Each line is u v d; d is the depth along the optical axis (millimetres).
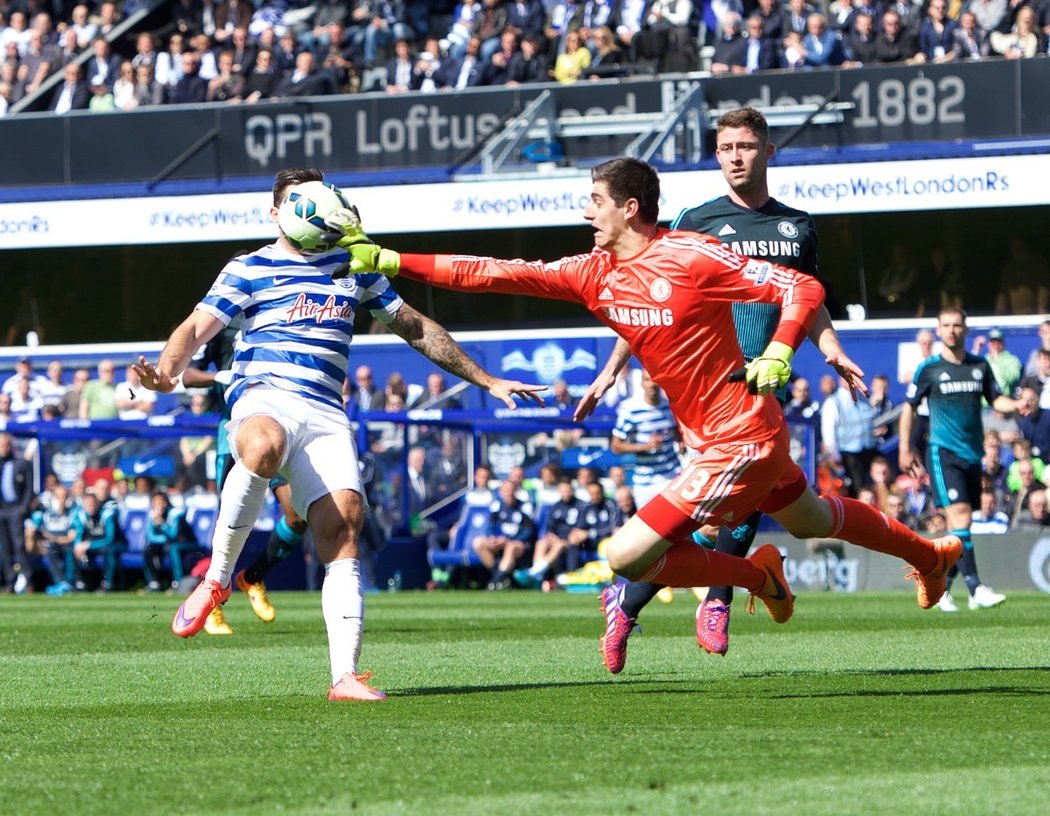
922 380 17594
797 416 25734
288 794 5438
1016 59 29656
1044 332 27156
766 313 9742
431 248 32156
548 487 28266
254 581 14875
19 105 36938
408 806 5180
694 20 35062
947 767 5945
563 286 8352
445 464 29609
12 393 32938
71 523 29109
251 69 35531
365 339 31750
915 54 31734
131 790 5543
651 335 8180
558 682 9531
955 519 17641
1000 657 11164
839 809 5062
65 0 41094
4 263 34844
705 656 11453
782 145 30859
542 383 31484
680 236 8148
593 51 34000
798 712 7770
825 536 9234
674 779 5680
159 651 12867
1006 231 29641
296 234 8508
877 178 29562
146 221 33375
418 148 32969
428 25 38812
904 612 17641
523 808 5121
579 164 32312
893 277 30281
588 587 26703
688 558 8586
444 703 8320
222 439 13641
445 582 28500
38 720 7770
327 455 8656
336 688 8547
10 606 22391
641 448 19828
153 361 33844
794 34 32031
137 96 36156
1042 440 26391
